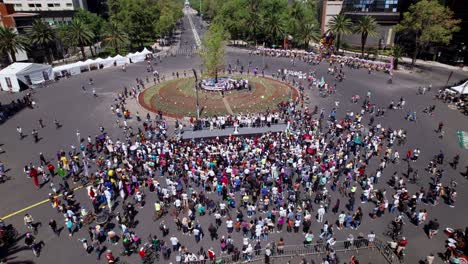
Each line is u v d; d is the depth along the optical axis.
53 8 116.50
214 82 61.91
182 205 28.41
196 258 22.19
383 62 76.88
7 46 67.00
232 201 28.17
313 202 28.83
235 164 32.91
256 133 41.53
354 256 21.89
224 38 63.78
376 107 51.16
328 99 55.12
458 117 47.22
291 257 23.23
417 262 22.77
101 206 28.03
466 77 67.12
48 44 85.31
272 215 26.69
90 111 51.12
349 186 30.80
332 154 34.56
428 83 63.81
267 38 107.38
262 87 62.09
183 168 32.59
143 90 61.22
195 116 48.62
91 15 106.62
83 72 75.31
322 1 111.50
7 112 49.47
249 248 22.61
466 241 23.30
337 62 81.75
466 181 31.83
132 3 100.19
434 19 69.62
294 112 47.81
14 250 23.88
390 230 25.64
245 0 112.00
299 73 68.56
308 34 93.69
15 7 112.44
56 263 22.73
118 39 87.44
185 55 95.12
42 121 47.25
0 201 29.30
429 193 29.25
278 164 32.56
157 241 23.39
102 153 37.59
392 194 29.66
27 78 62.72
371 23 80.00
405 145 39.00
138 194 28.47
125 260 22.91
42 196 30.09
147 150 35.97
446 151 37.59
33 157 37.16
